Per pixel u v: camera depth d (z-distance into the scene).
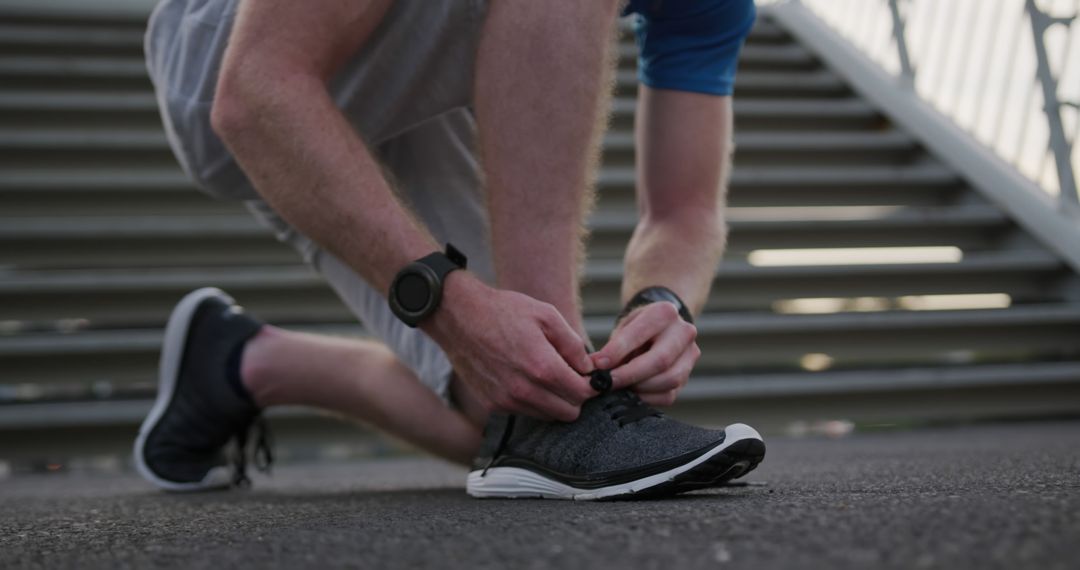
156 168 3.68
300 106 1.07
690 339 1.17
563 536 0.78
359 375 1.58
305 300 3.09
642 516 0.89
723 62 1.45
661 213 1.44
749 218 3.65
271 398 1.66
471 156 1.43
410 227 1.08
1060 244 3.51
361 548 0.76
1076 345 3.32
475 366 1.09
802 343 3.18
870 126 4.51
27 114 3.81
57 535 0.98
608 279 3.22
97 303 3.00
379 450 2.91
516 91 1.10
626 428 1.10
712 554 0.67
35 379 2.79
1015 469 1.36
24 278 2.96
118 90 4.11
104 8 4.51
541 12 1.10
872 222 3.70
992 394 3.10
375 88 1.29
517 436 1.19
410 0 1.23
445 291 1.07
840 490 1.10
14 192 3.37
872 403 3.04
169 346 1.70
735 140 4.18
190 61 1.33
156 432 1.69
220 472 1.70
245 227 3.26
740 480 1.31
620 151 3.94
